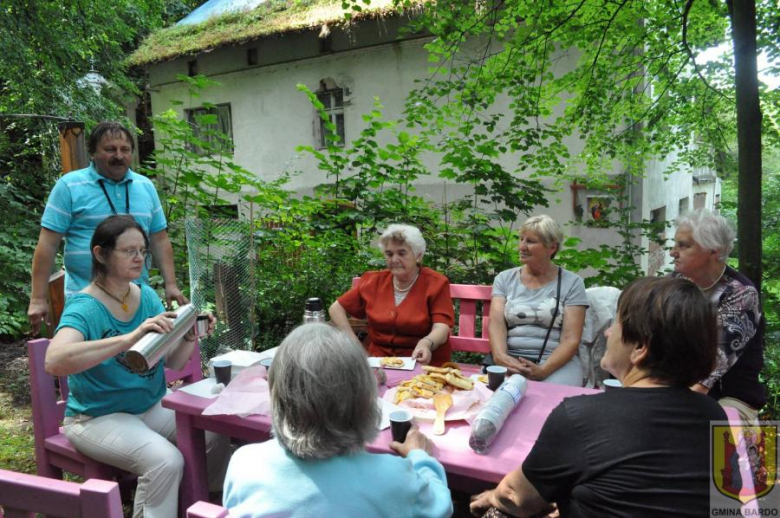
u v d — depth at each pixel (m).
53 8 7.91
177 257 4.93
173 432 2.29
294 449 1.06
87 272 2.84
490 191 4.52
